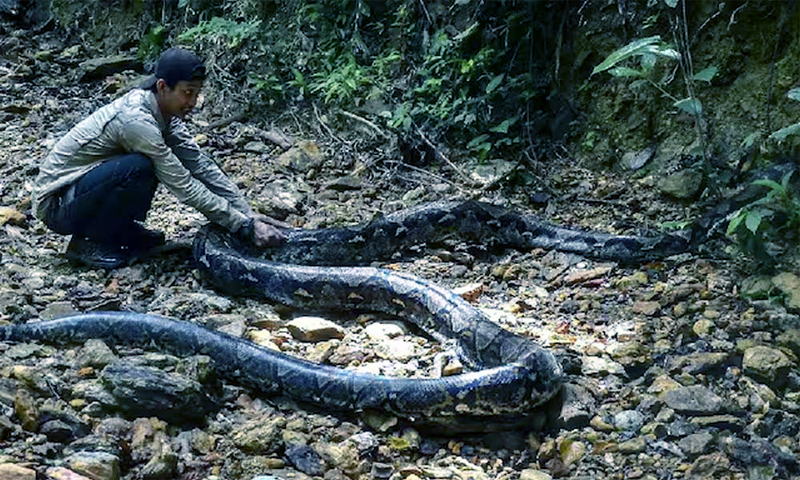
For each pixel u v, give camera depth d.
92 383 5.36
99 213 7.17
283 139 9.98
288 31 10.99
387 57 10.41
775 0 8.26
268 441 5.02
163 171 7.16
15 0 13.07
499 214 8.02
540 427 5.42
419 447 5.24
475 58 9.80
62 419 4.96
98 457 4.61
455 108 9.81
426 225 7.96
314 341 6.34
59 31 12.75
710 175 8.09
